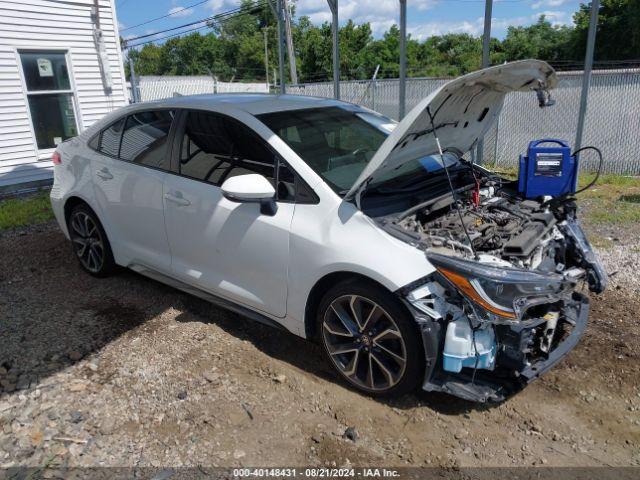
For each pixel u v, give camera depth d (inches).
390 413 122.1
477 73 120.9
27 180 390.6
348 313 127.4
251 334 157.0
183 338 153.9
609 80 408.5
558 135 431.8
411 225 126.4
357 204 123.7
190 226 153.2
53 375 136.6
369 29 1823.3
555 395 127.9
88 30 414.6
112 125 184.2
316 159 137.8
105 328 160.6
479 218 139.5
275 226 133.1
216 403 125.0
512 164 450.9
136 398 127.2
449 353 112.2
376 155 118.0
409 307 112.7
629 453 110.1
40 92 392.5
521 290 110.3
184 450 110.9
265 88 1221.7
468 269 109.6
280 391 129.6
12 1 366.0
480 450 111.1
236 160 145.9
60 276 203.5
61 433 115.9
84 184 188.1
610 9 1231.5
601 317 161.8
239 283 146.0
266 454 109.7
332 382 133.4
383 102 527.5
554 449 111.3
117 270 199.2
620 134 413.4
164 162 162.6
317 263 125.6
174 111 164.1
